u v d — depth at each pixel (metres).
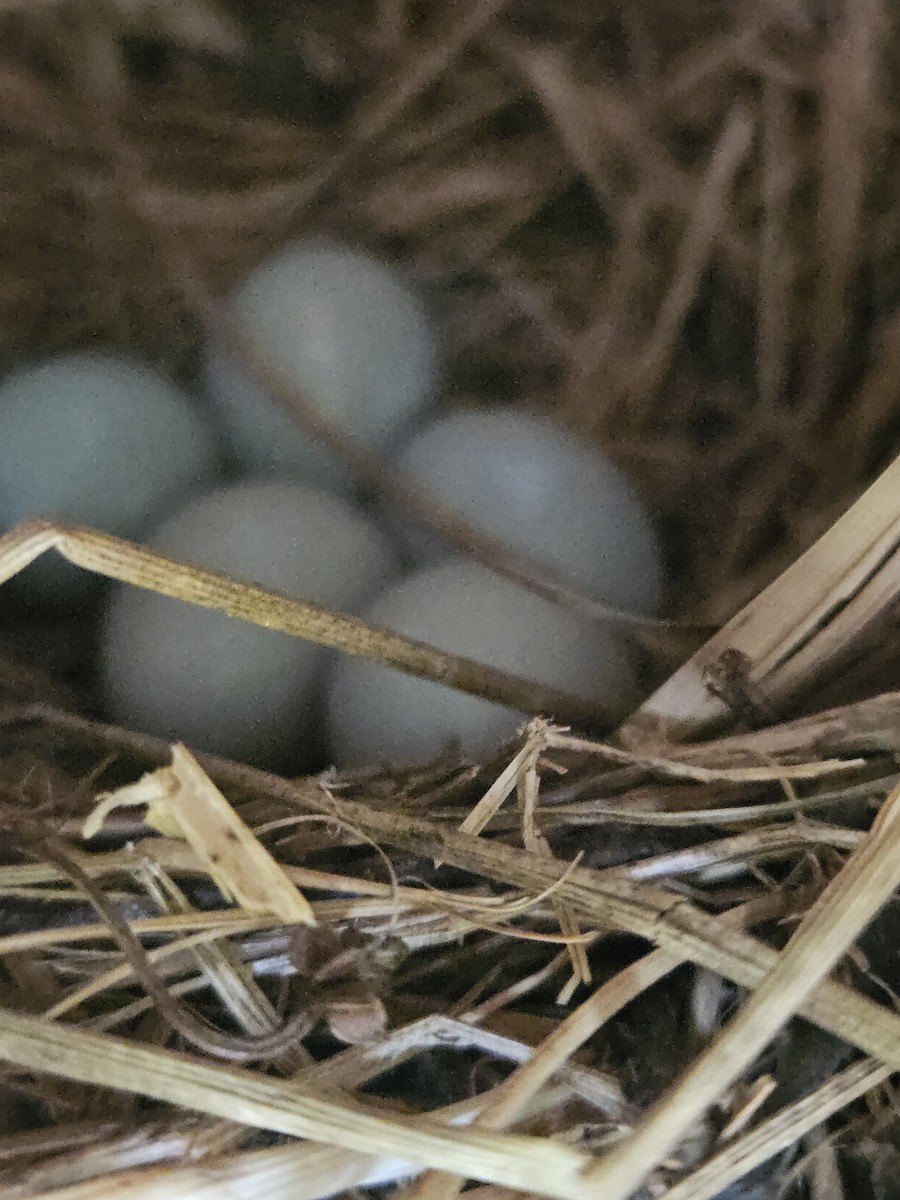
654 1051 0.19
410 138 0.25
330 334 0.23
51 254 0.24
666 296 0.24
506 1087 0.19
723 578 0.23
